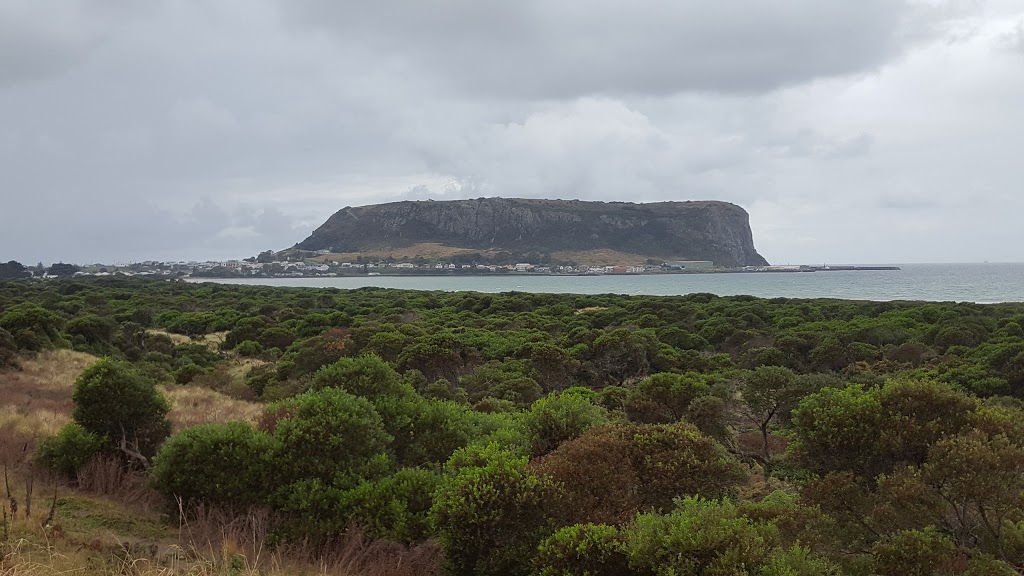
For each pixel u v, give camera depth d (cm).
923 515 758
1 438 1397
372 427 1043
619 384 3039
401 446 1148
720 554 600
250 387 3003
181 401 2389
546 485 779
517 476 770
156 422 1316
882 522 787
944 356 3073
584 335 3691
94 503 1022
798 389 1720
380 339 3186
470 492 763
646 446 953
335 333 3584
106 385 1259
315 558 837
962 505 805
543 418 1162
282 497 945
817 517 781
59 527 799
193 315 5856
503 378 2605
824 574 609
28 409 1845
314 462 976
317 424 1006
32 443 1393
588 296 8012
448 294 8919
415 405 1210
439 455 1123
